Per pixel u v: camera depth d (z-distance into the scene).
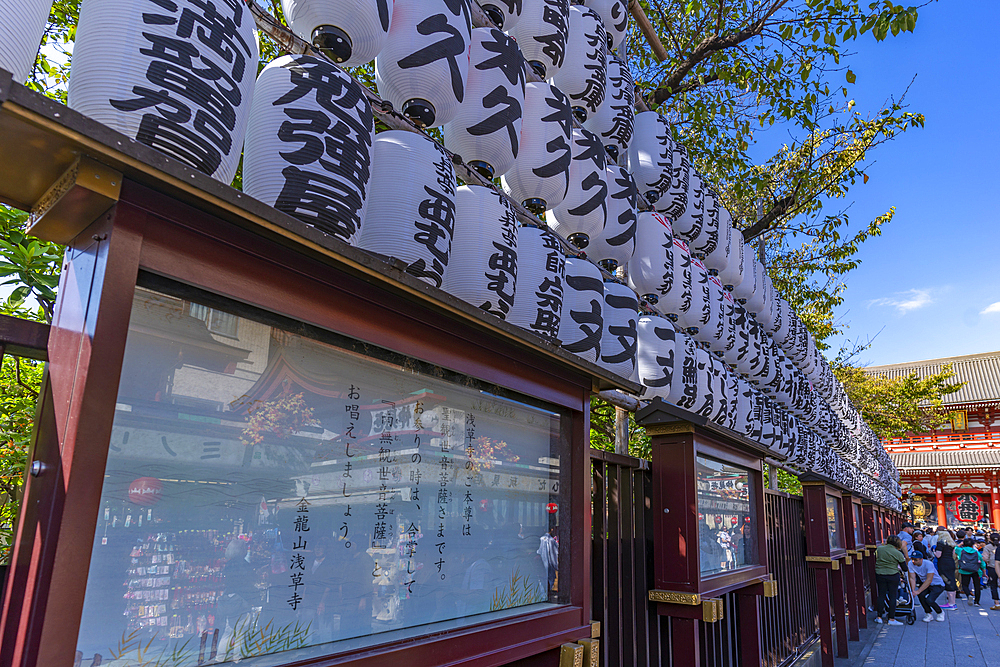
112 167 1.22
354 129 1.78
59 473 1.15
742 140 8.52
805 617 8.37
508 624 2.17
